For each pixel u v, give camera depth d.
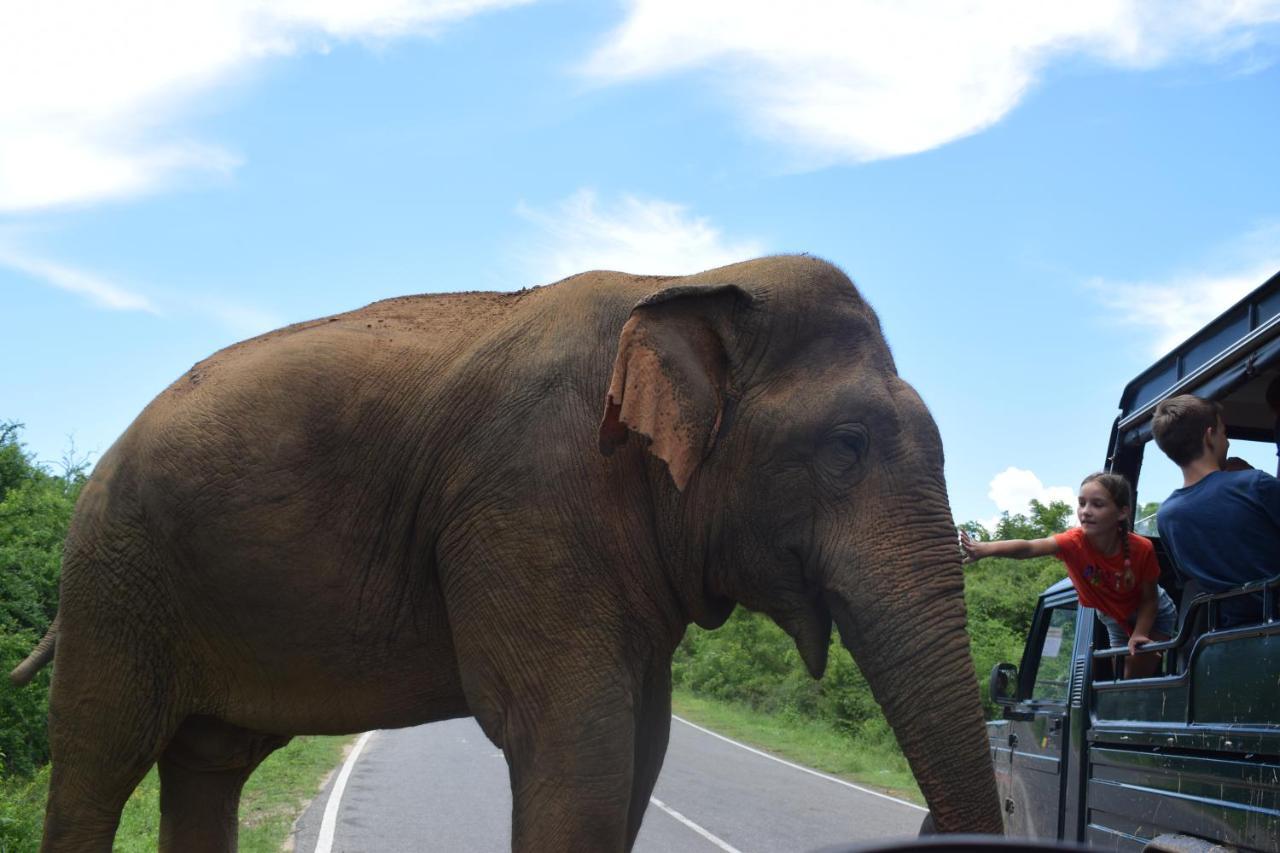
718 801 13.09
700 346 4.24
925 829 5.54
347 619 4.48
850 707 24.80
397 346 4.62
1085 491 5.62
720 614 4.54
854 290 4.45
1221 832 4.29
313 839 9.67
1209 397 5.07
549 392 4.28
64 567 4.93
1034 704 6.62
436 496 4.38
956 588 3.98
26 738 11.28
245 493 4.50
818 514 4.14
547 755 4.04
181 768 5.18
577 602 4.13
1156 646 5.11
